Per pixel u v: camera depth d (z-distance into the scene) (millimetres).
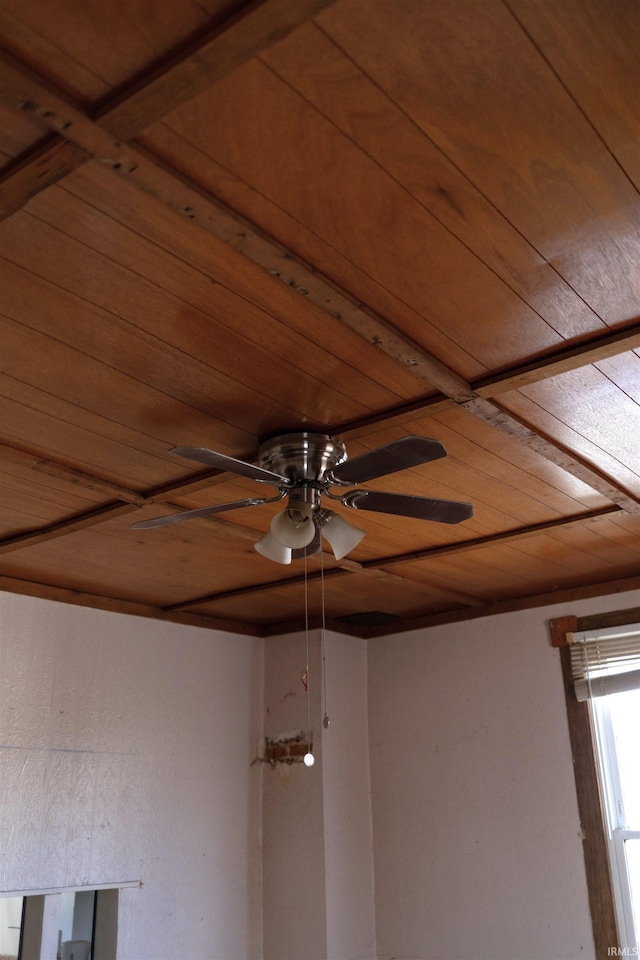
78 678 3982
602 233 1643
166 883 4086
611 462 2689
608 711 4141
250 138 1393
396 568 3850
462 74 1293
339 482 2316
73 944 3871
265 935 4449
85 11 1180
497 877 4145
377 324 1875
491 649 4484
